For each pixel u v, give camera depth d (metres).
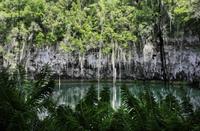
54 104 6.91
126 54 64.88
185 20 56.12
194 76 60.81
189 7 54.59
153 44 62.28
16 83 7.35
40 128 6.41
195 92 41.19
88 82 66.00
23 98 6.84
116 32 66.19
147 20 62.41
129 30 65.19
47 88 7.11
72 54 65.81
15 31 62.25
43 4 66.25
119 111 6.61
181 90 7.62
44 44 65.06
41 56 65.31
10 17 62.59
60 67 66.00
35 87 7.21
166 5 60.28
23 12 63.56
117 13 66.44
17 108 6.51
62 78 66.38
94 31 67.38
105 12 67.50
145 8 62.34
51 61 65.75
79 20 67.31
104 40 65.69
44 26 66.00
